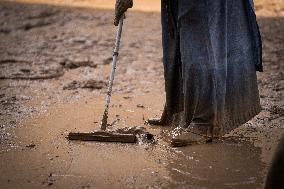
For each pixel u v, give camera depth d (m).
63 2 18.30
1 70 9.57
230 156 5.45
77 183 4.78
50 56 10.77
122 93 8.04
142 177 4.93
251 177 4.93
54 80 8.92
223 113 5.75
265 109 7.09
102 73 9.38
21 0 18.42
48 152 5.55
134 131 6.03
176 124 6.38
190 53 5.68
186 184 4.78
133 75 9.26
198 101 5.77
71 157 5.40
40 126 6.42
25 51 11.28
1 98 7.72
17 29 13.93
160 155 5.47
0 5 17.28
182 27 5.68
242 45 5.73
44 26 14.44
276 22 15.16
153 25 14.64
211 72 5.64
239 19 5.69
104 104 7.42
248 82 5.82
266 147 5.70
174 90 6.14
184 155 5.47
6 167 5.14
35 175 4.96
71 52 11.15
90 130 6.26
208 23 5.60
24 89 8.28
